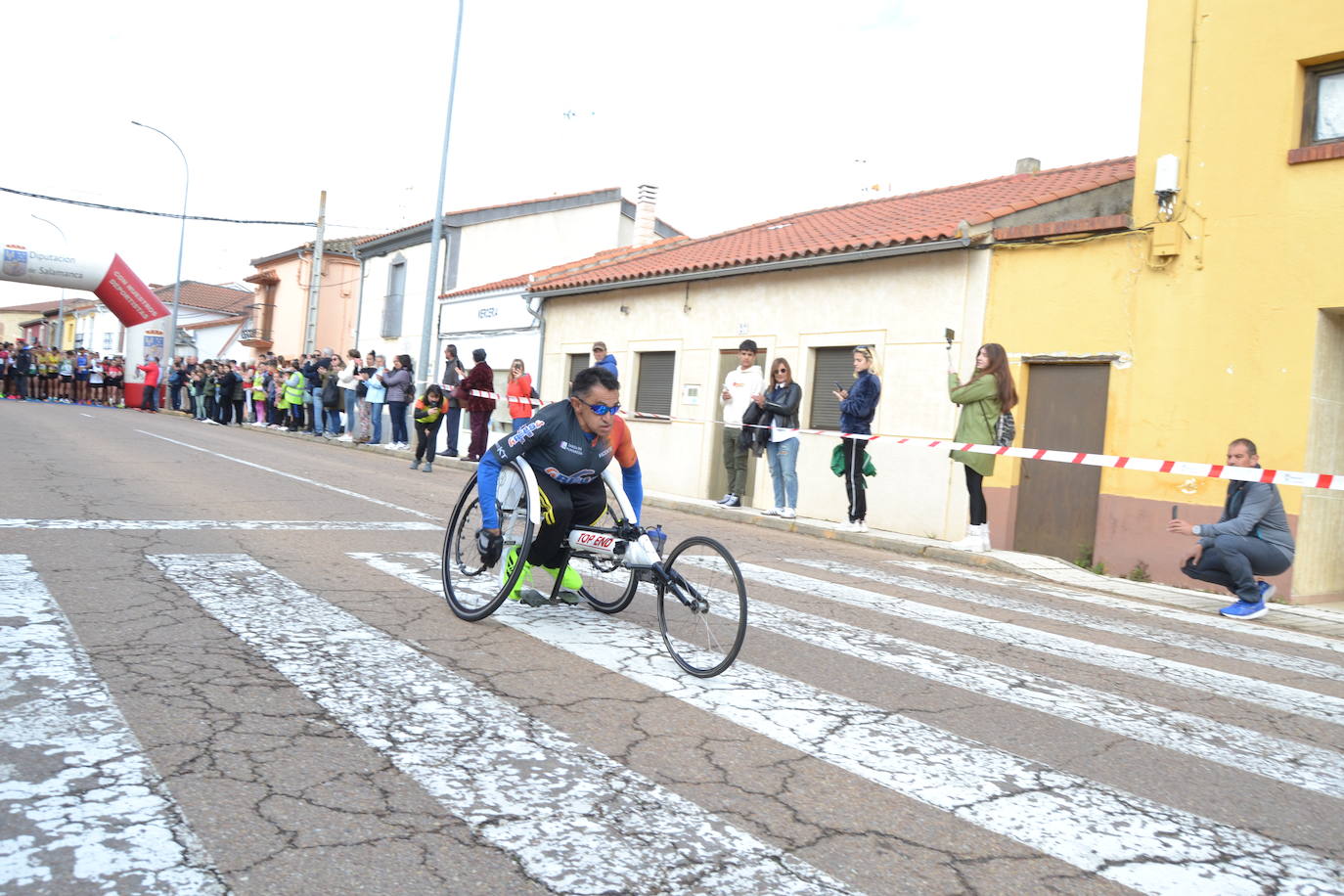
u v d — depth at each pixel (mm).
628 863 2814
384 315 30359
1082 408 11398
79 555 6594
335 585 6199
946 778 3635
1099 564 10898
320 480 12750
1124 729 4406
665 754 3674
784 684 4723
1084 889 2842
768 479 15273
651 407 17984
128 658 4352
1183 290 10430
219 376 30625
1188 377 10352
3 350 37594
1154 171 10672
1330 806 3627
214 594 5707
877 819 3232
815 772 3602
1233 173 10094
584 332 19828
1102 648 6180
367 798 3117
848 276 14203
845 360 14352
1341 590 10336
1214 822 3402
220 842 2771
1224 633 7285
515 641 5172
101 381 40469
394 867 2705
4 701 3740
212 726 3623
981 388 10477
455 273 27594
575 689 4398
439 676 4438
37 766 3182
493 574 6512
